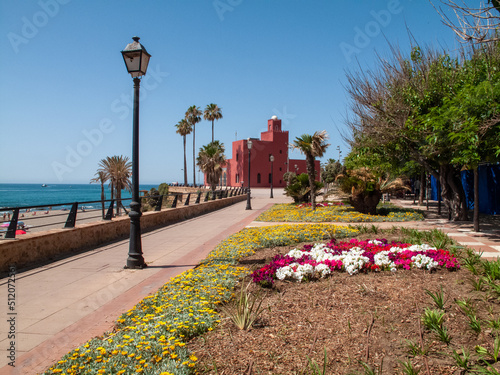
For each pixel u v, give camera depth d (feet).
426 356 9.84
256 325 12.43
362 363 9.11
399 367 9.38
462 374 8.93
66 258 26.45
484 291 14.38
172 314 13.30
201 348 10.89
